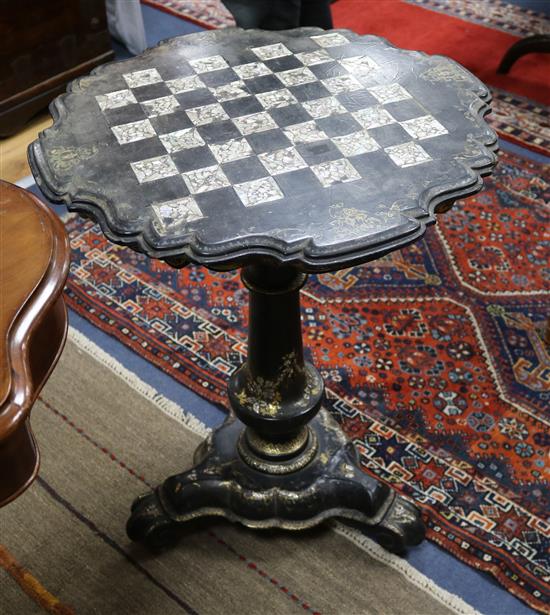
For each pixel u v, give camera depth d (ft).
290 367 6.58
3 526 7.23
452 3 15.47
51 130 5.96
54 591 6.81
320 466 7.12
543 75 13.41
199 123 6.01
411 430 7.99
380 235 5.04
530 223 10.48
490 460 7.72
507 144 11.87
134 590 6.81
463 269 9.83
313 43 7.04
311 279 9.66
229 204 5.29
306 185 5.44
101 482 7.60
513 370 8.58
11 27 11.44
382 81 6.50
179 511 6.98
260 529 7.14
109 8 13.98
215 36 7.12
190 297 9.43
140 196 5.36
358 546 7.09
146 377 8.57
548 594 6.68
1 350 3.96
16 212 4.72
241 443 7.25
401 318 9.18
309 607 6.67
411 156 5.68
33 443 4.25
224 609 6.68
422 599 6.71
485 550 6.98
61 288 4.43
